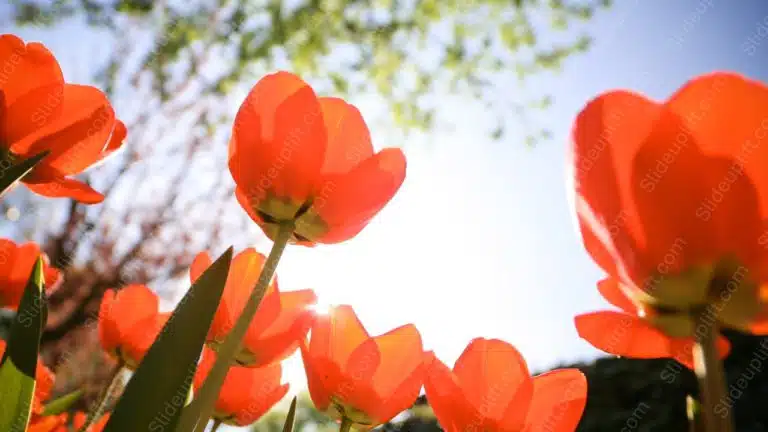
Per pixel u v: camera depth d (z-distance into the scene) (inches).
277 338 21.6
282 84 18.8
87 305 89.9
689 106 14.6
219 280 17.1
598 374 92.6
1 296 26.5
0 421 17.5
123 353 25.5
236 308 21.7
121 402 16.5
